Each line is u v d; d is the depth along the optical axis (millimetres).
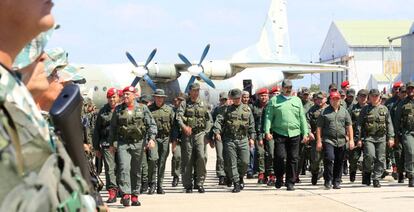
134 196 11273
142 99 14359
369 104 13758
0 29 1414
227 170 13281
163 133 13172
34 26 1422
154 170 13016
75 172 1394
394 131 14023
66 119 1629
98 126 11977
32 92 2141
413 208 10336
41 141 1286
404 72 42562
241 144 13227
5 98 1265
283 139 13383
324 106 15234
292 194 12641
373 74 83062
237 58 37188
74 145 1660
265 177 14789
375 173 13641
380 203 11008
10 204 1178
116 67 28938
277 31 40969
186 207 11008
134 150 11164
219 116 13367
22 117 1273
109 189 11703
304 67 33719
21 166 1225
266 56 39719
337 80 85812
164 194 13031
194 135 13172
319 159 14141
